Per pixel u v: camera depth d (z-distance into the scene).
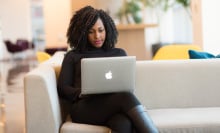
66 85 2.31
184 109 2.50
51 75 2.22
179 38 8.34
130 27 5.35
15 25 15.73
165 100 2.59
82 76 1.99
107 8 5.90
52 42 8.00
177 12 8.30
